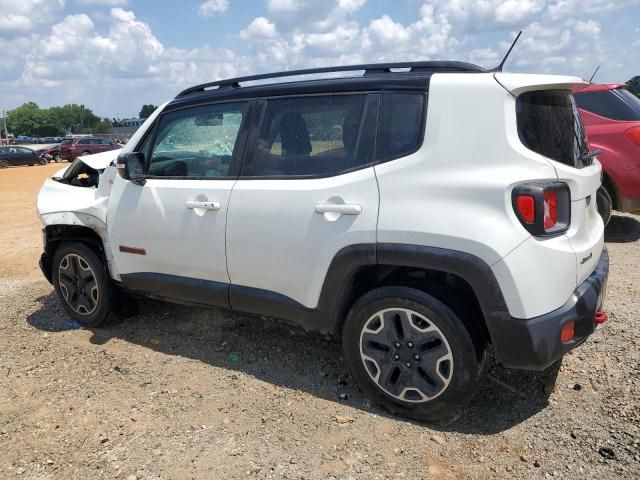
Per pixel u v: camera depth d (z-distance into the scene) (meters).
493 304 2.71
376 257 2.98
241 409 3.29
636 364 3.49
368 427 3.06
